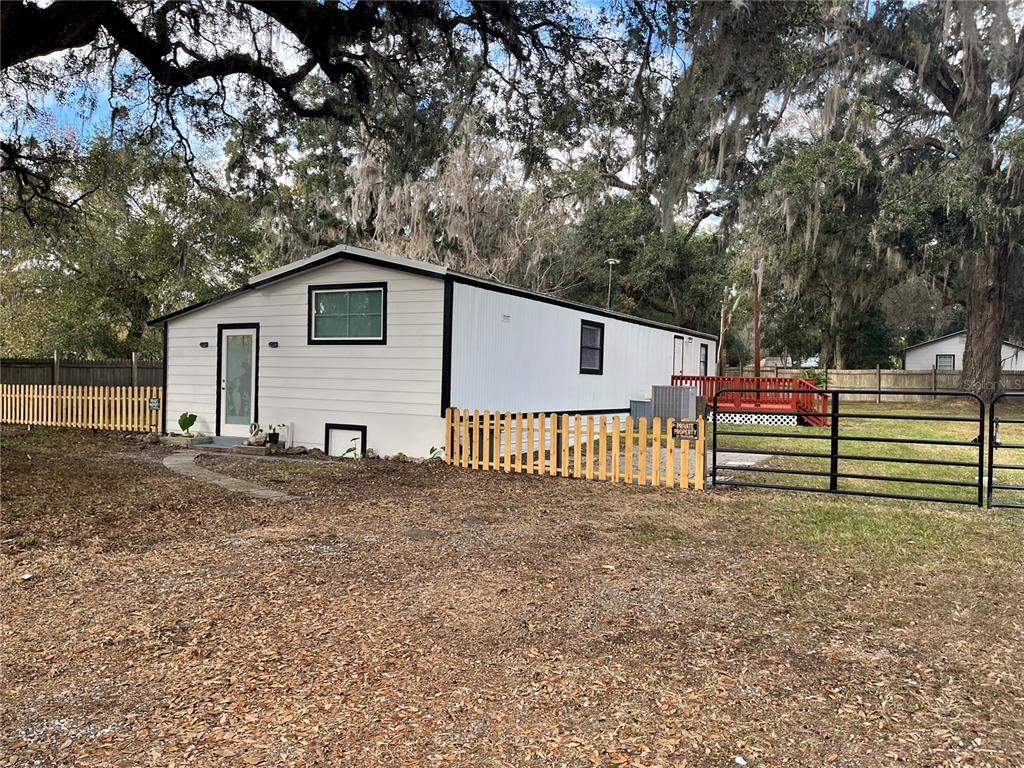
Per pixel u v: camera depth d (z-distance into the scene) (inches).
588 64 341.7
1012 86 574.2
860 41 536.4
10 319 866.1
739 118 320.2
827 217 796.6
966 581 174.9
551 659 126.4
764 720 105.1
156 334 948.0
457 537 217.5
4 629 138.9
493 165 900.0
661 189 330.3
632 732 101.4
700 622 145.7
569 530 228.5
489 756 94.9
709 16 267.7
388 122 411.8
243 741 98.1
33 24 269.0
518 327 442.6
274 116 425.4
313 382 432.1
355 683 116.1
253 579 171.8
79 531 215.9
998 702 111.0
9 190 497.7
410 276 393.7
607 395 561.9
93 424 540.4
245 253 940.6
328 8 326.0
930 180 722.2
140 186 755.4
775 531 228.7
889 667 124.2
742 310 1253.1
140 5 322.0
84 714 105.9
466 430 369.1
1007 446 266.8
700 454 310.8
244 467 362.9
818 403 689.0
